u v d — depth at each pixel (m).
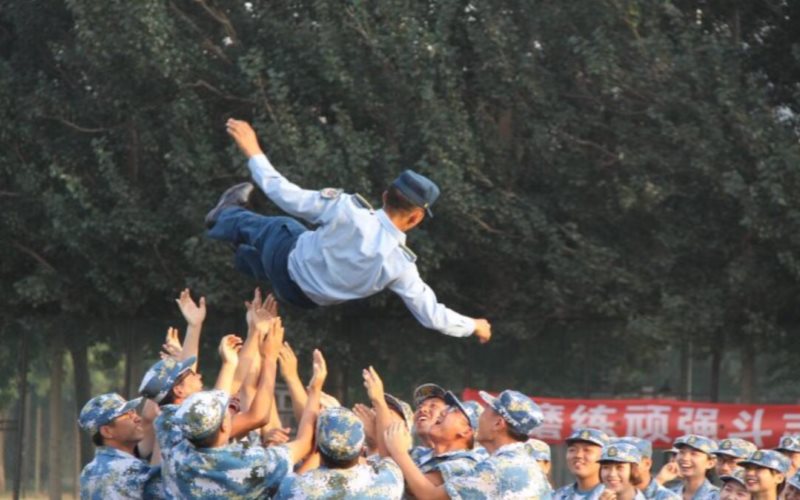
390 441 14.27
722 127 35.31
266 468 13.08
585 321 39.09
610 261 36.12
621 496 18.81
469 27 36.34
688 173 36.09
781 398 37.31
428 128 35.72
